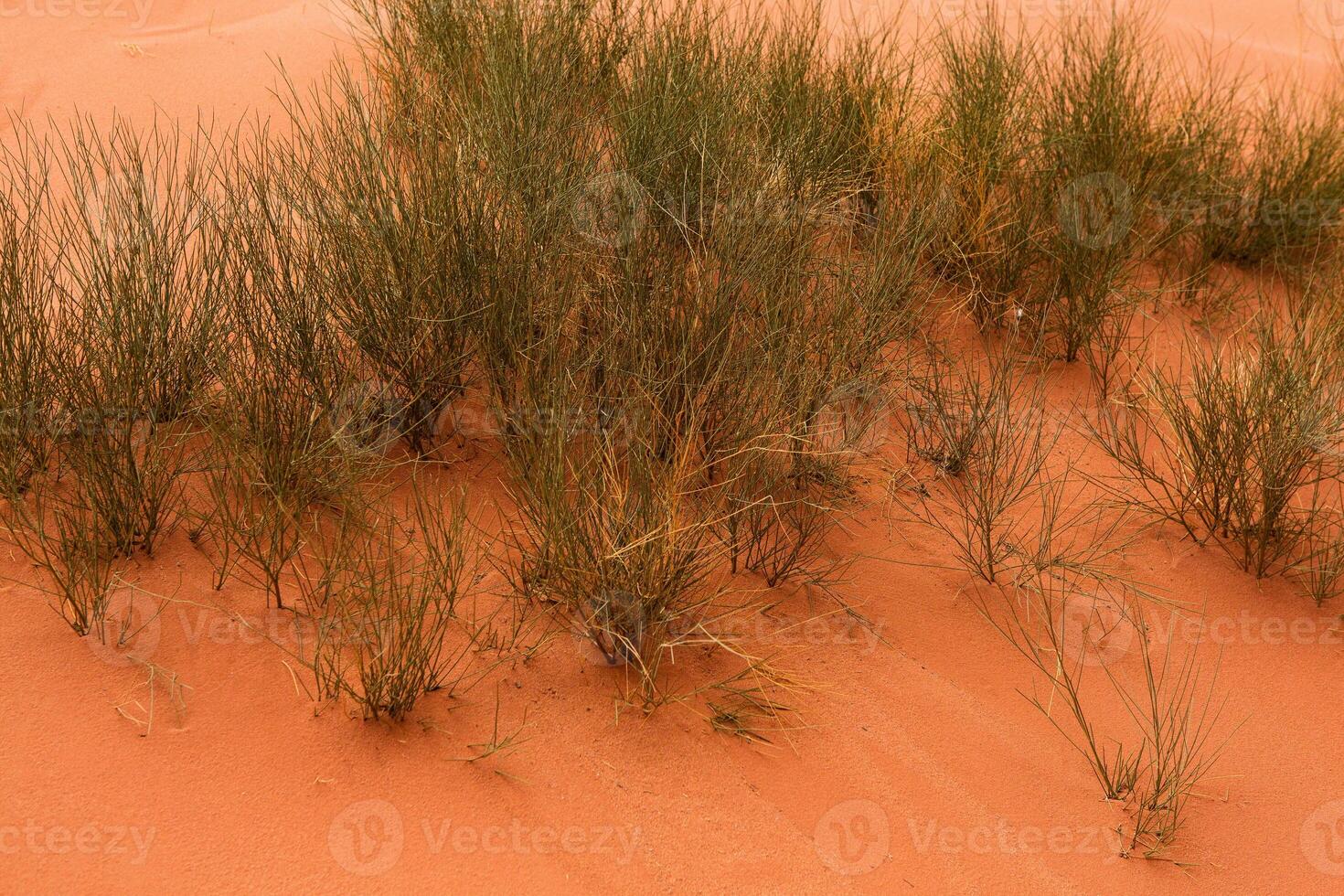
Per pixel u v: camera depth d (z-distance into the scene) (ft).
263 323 9.43
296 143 13.30
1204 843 7.87
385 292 9.55
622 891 6.82
